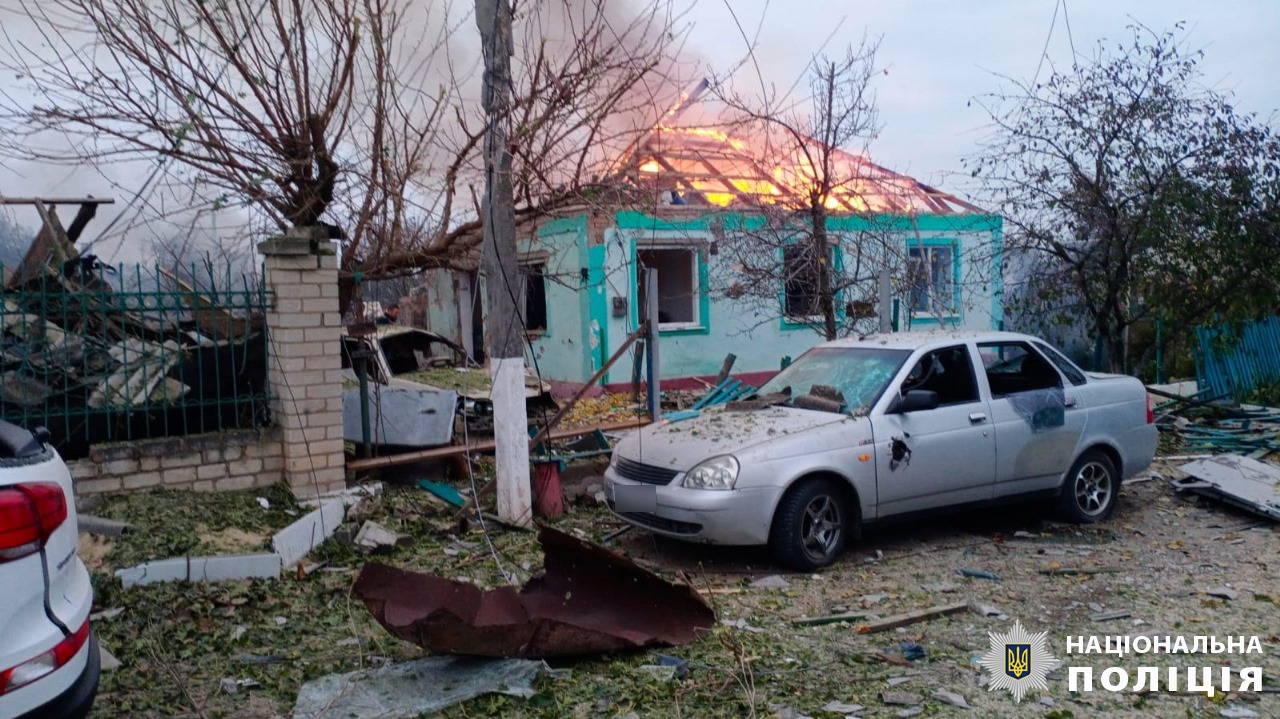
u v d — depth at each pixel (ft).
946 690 15.40
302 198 27.09
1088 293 42.50
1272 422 42.42
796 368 27.71
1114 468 27.76
